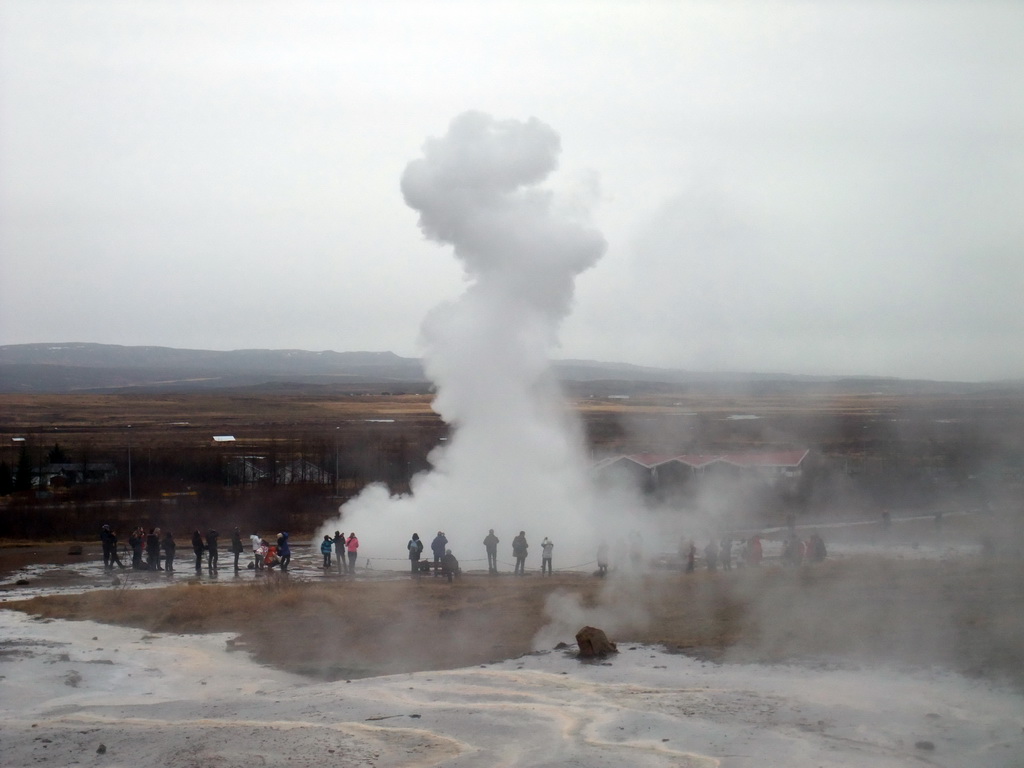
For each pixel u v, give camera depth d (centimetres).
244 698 1803
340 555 3538
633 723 1528
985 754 1298
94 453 8194
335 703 1728
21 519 5103
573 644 2123
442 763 1380
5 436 11281
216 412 18188
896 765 1277
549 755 1395
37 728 1628
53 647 2264
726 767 1307
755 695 1641
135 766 1415
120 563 3728
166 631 2431
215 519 5269
